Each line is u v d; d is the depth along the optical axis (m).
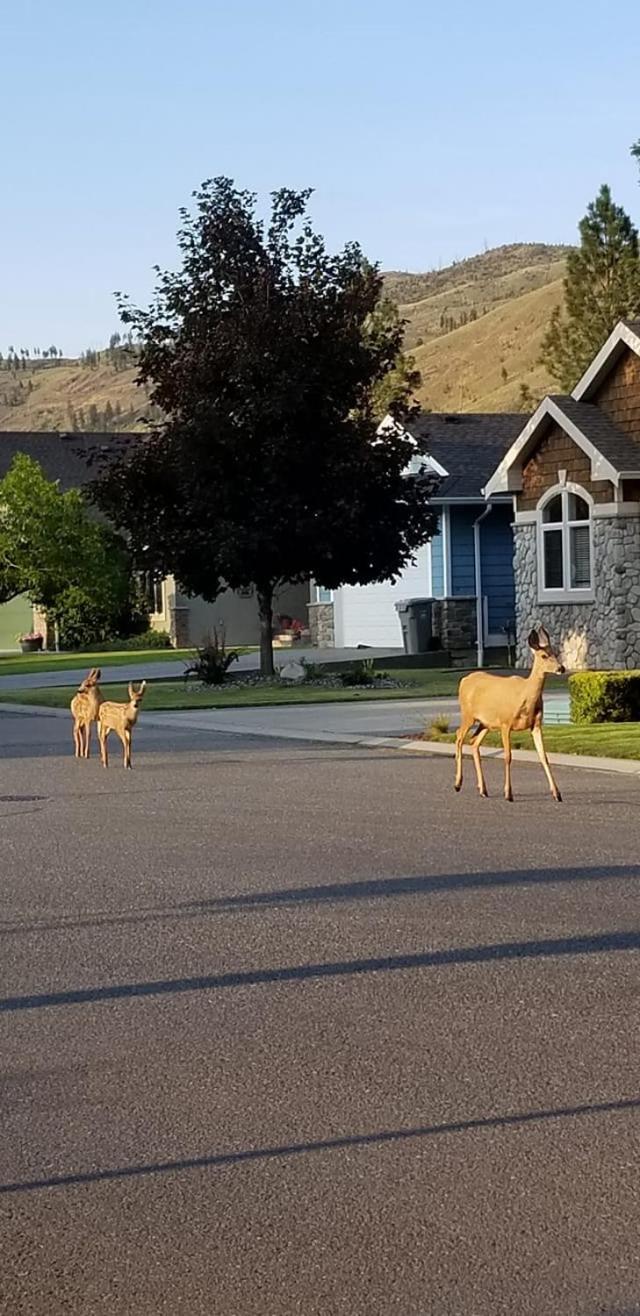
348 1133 5.79
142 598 55.16
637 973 7.96
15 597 55.81
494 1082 6.31
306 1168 5.46
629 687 20.45
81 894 10.49
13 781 17.14
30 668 42.53
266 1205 5.16
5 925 9.58
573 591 29.58
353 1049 6.82
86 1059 6.81
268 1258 4.78
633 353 28.23
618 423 28.88
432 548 39.41
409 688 28.61
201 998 7.76
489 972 8.07
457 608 38.78
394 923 9.28
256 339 29.17
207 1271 4.71
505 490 31.00
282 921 9.44
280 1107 6.10
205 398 29.48
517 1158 5.48
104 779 17.08
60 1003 7.75
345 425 30.16
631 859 11.16
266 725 23.05
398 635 42.28
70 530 50.81
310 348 29.88
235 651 35.50
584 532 29.67
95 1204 5.23
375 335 31.92
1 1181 5.45
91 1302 4.56
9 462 63.22
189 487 29.75
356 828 12.96
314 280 30.59
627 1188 5.19
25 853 12.26
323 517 29.42
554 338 64.38
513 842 12.05
